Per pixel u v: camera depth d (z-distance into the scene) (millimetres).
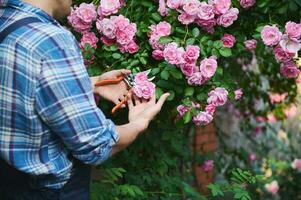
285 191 4465
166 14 2453
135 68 2396
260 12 2523
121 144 1771
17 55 1617
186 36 2406
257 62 3631
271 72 3619
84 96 1642
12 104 1629
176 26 2436
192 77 2326
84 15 2434
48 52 1612
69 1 1801
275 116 4047
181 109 2379
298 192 4465
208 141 4809
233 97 2461
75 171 1768
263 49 3217
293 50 2344
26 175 1722
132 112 1944
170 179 3146
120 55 2463
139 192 2721
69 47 1646
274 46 2438
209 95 2387
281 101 3889
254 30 2531
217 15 2414
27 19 1669
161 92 2371
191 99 2402
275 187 4477
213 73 2322
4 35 1645
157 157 3102
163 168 3096
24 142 1662
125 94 2074
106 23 2404
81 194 1791
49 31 1640
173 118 2764
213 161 4125
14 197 1744
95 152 1663
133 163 3025
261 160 4875
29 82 1604
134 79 2055
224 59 3193
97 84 2074
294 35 2326
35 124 1636
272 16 2498
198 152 4262
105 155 1686
